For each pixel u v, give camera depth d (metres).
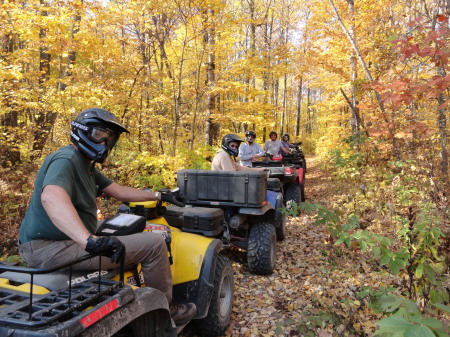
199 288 3.08
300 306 3.90
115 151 9.98
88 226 2.33
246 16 10.62
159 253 2.54
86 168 2.30
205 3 9.37
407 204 5.68
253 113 12.67
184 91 10.59
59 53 8.55
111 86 9.30
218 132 13.43
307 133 37.41
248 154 9.12
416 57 6.40
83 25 8.97
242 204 4.50
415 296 3.14
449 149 7.98
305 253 5.66
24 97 8.18
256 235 4.80
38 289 1.98
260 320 3.68
